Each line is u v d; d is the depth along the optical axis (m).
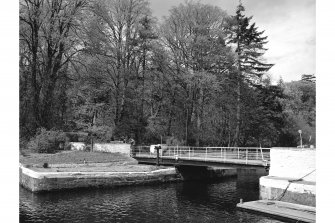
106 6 34.25
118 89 35.72
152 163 29.81
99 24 33.81
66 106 37.00
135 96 36.91
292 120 43.94
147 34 36.03
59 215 15.81
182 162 26.41
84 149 32.03
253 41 38.16
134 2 35.50
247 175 33.78
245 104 36.53
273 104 39.84
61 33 33.00
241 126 37.25
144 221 14.90
